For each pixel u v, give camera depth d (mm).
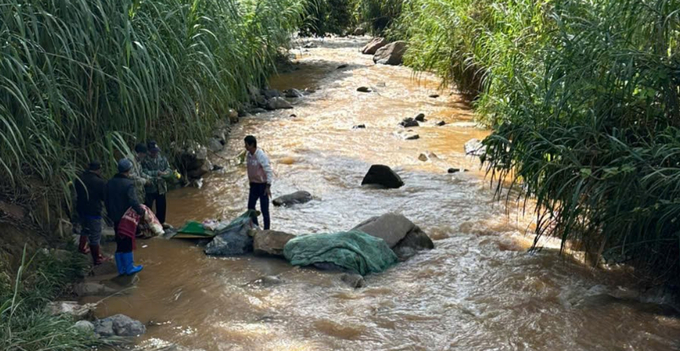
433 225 10695
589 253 9055
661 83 8156
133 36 9625
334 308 7922
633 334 7309
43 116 8445
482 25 18047
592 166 8328
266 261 9391
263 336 7230
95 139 9734
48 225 9273
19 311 7164
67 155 9430
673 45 8719
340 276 8797
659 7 8242
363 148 15266
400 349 6984
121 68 9297
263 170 10188
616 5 9047
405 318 7664
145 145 10102
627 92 8539
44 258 8484
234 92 15828
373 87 22656
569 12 10242
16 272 8031
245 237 9852
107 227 10398
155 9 10305
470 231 10438
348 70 26469
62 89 9086
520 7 14688
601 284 8523
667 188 7445
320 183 12859
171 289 8461
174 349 6953
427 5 20781
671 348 7023
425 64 20906
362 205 11656
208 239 10094
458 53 19359
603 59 8461
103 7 9430
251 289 8445
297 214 11227
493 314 7762
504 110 11531
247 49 16984
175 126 11312
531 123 9305
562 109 8930
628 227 7797
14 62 8133
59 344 6598
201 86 12070
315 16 32031
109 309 7891
